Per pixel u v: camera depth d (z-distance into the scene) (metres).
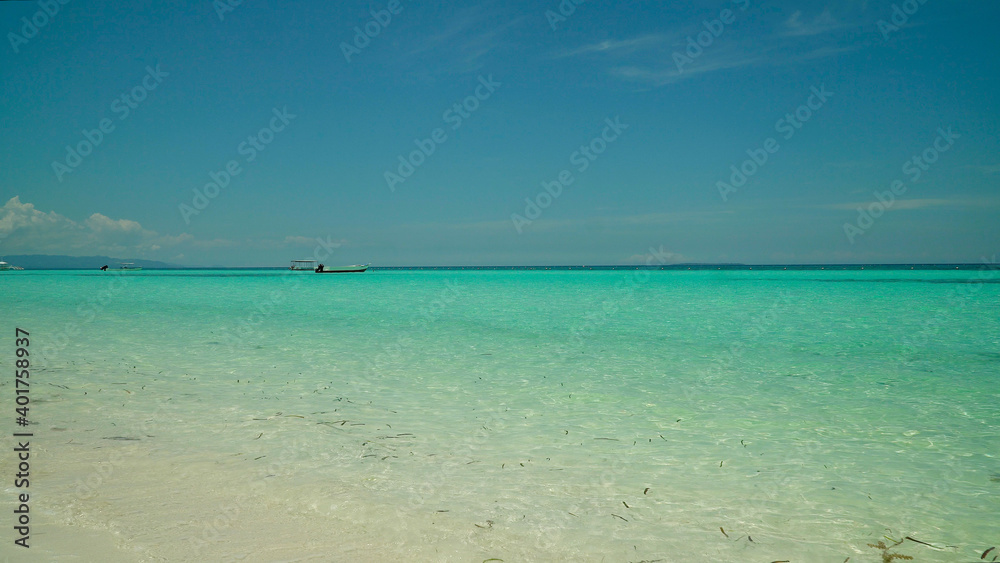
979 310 23.92
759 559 3.86
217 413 7.65
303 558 3.70
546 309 25.39
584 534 4.19
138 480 5.07
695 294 36.81
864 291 39.34
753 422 7.44
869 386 9.70
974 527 4.38
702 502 4.82
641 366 11.59
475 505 4.70
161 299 32.78
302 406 8.12
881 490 5.11
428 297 33.78
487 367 11.45
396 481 5.21
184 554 3.68
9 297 34.38
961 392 9.20
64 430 6.70
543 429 7.07
